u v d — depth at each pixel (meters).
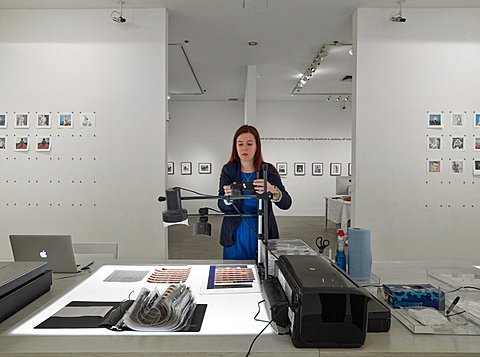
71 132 4.06
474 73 4.09
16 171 4.06
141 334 1.29
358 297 1.19
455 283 1.83
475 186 4.09
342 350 1.18
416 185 4.11
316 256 1.67
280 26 4.78
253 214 2.01
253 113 6.76
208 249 6.40
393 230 4.11
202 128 11.02
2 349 1.18
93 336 1.27
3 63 4.05
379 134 4.11
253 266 2.20
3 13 4.05
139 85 4.07
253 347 1.19
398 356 1.17
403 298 1.57
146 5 4.04
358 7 4.12
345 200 7.34
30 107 4.05
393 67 4.11
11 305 1.47
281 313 1.32
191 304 1.50
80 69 4.06
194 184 11.05
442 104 4.10
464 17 4.08
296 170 11.05
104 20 4.07
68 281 1.95
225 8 4.21
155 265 2.31
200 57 6.20
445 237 4.11
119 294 1.73
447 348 1.19
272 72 7.30
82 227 4.08
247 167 2.56
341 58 6.32
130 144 4.07
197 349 1.18
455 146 4.09
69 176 4.07
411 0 3.92
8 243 4.05
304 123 11.02
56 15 4.06
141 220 4.07
